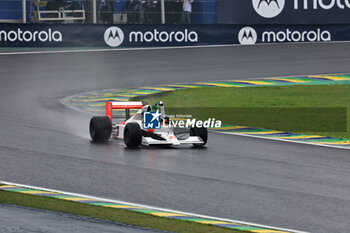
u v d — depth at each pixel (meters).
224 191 27.14
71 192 26.34
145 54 90.50
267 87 68.94
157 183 28.23
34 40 93.00
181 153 35.69
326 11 100.69
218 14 99.25
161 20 97.38
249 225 22.22
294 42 100.12
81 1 95.12
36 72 75.56
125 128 37.22
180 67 81.00
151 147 37.47
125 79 72.38
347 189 28.14
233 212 23.94
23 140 38.69
